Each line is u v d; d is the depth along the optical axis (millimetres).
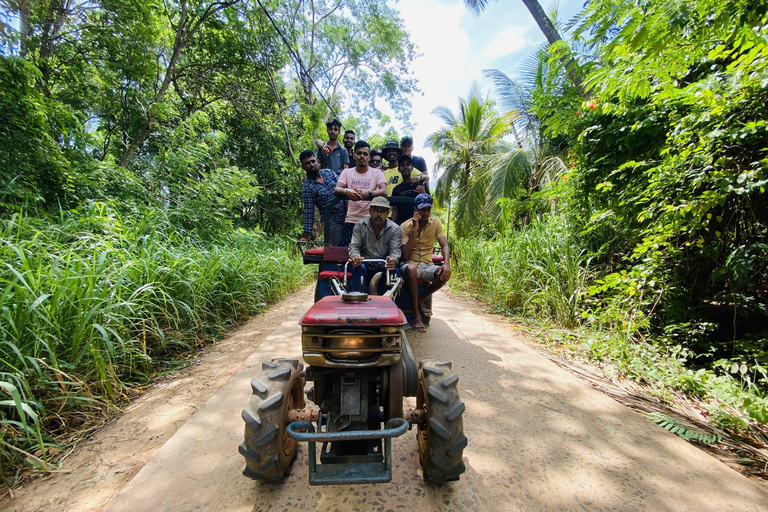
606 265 5113
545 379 3352
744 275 3240
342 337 1781
